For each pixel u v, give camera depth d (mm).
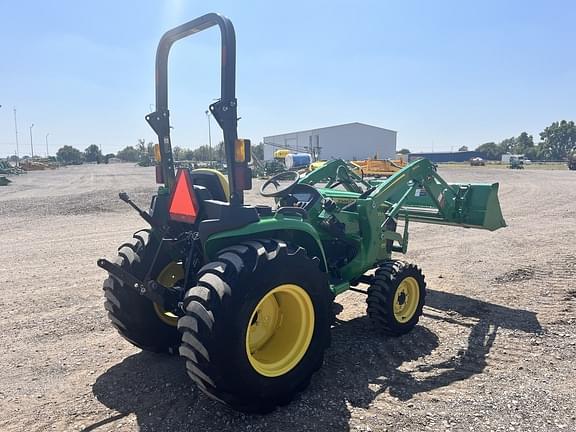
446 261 7434
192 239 3410
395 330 4348
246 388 2898
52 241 9523
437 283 6191
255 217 3180
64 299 5668
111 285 3719
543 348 4133
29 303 5520
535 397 3264
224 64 2947
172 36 3418
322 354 3373
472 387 3432
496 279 6301
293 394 3189
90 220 12539
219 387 2826
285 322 3395
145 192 21000
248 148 3027
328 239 4559
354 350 4105
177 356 4039
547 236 9375
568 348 4125
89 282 6414
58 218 12938
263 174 36750
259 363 3059
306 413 3102
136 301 3746
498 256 7680
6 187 27234
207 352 2750
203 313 2764
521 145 131750
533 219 11875
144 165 81500
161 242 3557
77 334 4594
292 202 4609
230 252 3012
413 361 3895
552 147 123438
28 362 3975
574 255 7551
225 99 2957
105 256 8078
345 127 73438
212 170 3684
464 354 4027
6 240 9672
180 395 3361
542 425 2922
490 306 5254
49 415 3143
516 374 3641
